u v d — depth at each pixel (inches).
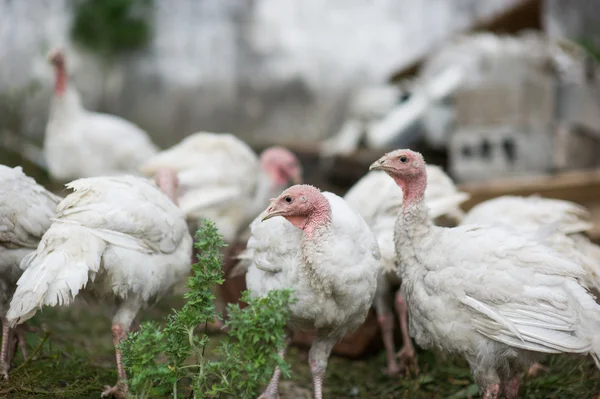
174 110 649.0
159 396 200.5
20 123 478.0
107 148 369.1
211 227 189.0
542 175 364.5
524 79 361.7
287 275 199.6
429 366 259.9
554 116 365.7
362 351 272.8
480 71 374.9
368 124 421.1
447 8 652.7
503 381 207.6
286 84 677.9
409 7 663.8
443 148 398.9
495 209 253.4
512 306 189.2
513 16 410.0
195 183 304.5
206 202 290.2
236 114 664.4
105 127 372.8
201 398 180.2
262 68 684.1
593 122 369.4
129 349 184.7
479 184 327.9
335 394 244.2
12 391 205.6
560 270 190.4
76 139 369.4
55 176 378.9
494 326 189.5
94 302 224.1
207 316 185.0
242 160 327.6
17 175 210.8
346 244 195.2
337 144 426.6
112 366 244.8
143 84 644.7
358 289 197.6
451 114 388.8
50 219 210.1
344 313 200.2
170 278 218.7
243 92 673.0
